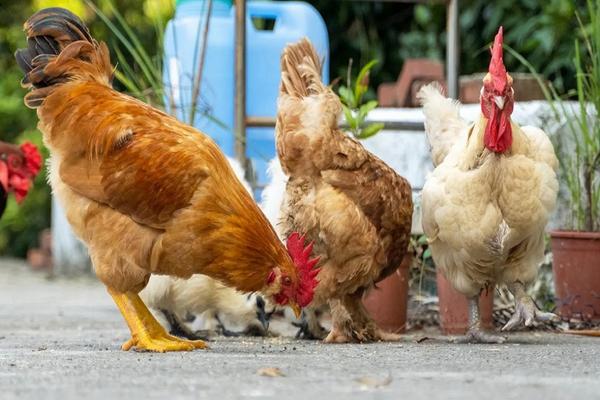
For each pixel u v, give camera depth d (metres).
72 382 6.58
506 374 6.95
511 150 8.87
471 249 9.08
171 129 8.47
